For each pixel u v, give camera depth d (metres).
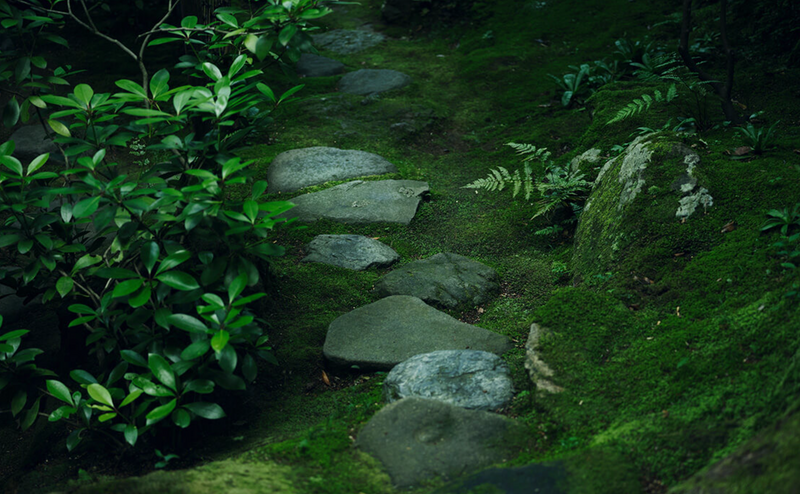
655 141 3.73
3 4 3.00
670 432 2.22
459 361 2.95
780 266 2.75
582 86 6.10
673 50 6.34
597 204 3.87
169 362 2.73
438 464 2.28
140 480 2.10
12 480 2.85
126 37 7.68
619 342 2.81
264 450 2.41
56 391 2.62
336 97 6.71
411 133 6.02
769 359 2.30
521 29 8.19
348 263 4.14
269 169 5.32
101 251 4.13
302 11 2.75
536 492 2.07
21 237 2.81
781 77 5.20
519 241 4.38
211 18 4.56
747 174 3.42
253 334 2.85
